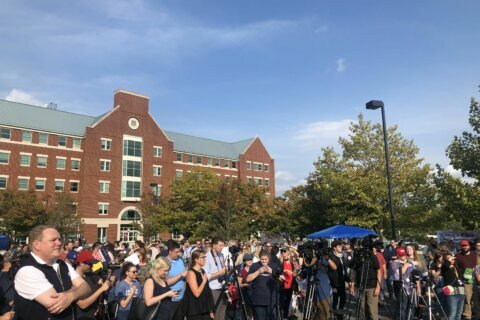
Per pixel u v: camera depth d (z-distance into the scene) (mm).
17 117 49656
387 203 27016
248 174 75125
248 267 9750
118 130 56188
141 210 46406
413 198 26938
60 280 3758
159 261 6715
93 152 53344
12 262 7254
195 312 6625
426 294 9281
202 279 6785
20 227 37000
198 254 6805
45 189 49344
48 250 3652
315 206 34062
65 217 39844
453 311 8703
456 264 9297
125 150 56500
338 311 8594
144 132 59062
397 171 26984
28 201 37969
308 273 9023
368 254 9094
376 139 28812
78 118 57375
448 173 20422
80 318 6000
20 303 3473
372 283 8930
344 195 27891
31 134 49500
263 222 41250
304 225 35000
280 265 10961
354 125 29547
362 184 26859
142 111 59344
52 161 50438
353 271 9797
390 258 12523
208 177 49656
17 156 47969
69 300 3586
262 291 8414
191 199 44719
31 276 3484
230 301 9453
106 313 7453
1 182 46438
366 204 26656
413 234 28312
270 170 79312
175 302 7660
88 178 52312
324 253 9836
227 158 72938
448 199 20281
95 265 6754
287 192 41438
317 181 34062
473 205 18688
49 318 3529
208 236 37844
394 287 10945
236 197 39625
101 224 52469
